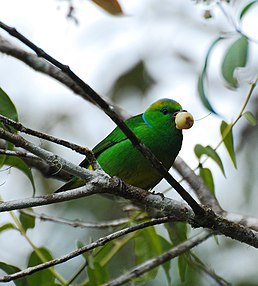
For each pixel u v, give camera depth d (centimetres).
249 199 1473
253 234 927
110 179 868
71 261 1417
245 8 1038
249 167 1484
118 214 1438
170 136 1109
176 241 1142
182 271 1142
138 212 1161
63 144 831
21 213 1112
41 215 1117
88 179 857
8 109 887
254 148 1491
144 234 1145
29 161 1227
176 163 1237
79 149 845
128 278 1084
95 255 1104
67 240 1438
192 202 881
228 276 1409
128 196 886
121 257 1359
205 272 1166
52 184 1479
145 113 1130
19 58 1239
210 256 1423
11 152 818
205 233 1122
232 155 1059
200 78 1038
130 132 828
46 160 832
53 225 1448
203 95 1034
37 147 823
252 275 1409
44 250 1072
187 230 1159
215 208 1162
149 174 1099
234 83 1034
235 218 1108
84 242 1434
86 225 1119
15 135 810
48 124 1591
